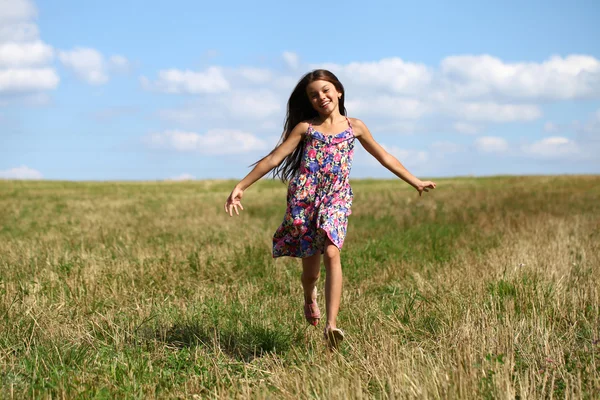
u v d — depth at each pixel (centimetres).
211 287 743
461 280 673
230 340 512
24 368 421
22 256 874
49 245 1012
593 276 654
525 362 413
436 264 848
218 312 579
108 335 515
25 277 739
